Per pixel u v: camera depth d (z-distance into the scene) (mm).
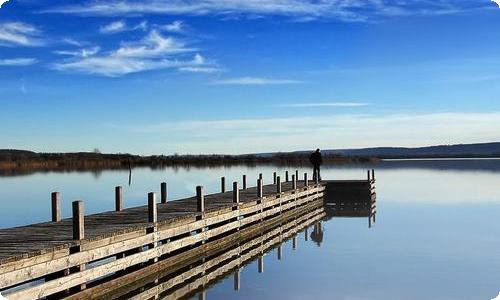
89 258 13000
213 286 15242
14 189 51062
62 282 12031
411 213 31141
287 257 19188
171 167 118688
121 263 14062
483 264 17484
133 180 64562
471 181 57062
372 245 21141
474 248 20125
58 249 12039
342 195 40656
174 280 15945
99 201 38188
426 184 53750
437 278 15750
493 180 58344
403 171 84375
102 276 14016
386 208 34094
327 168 102562
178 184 56156
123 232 14320
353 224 27844
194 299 13914
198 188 19188
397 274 16250
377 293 14258
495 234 23156
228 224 21344
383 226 26375
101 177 72750
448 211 31562
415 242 21547
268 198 26906
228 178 66875
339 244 21594
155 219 15867
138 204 35156
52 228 15727
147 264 15477
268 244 22281
